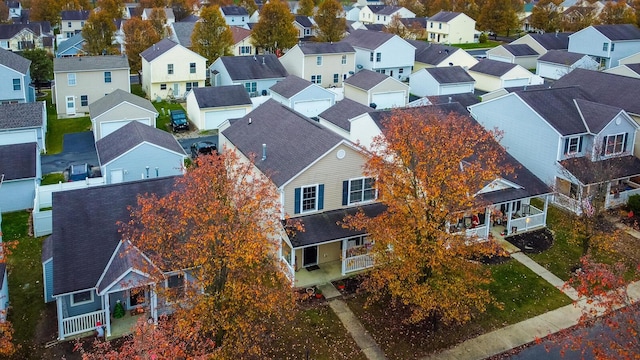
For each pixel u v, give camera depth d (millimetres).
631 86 43781
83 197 25312
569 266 30156
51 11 116750
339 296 26875
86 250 23734
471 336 24250
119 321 24141
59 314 22688
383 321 25031
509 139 40688
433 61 79688
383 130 35125
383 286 25125
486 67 73438
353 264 28734
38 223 32375
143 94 68750
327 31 89750
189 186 21469
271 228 20891
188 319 18734
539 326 25016
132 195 26109
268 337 23375
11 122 46438
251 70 66312
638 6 104375
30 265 29156
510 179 33281
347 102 47812
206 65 72875
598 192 31859
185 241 20859
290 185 27672
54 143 50344
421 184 22781
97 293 22391
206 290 20484
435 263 21734
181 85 65812
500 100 40750
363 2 162375
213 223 19641
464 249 22500
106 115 48906
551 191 33875
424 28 113125
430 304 21703
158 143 37875
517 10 120875
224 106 54656
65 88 58406
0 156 36531
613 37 82938
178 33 84500
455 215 22609
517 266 30062
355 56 74438
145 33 73812
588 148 37562
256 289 19609
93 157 46938
